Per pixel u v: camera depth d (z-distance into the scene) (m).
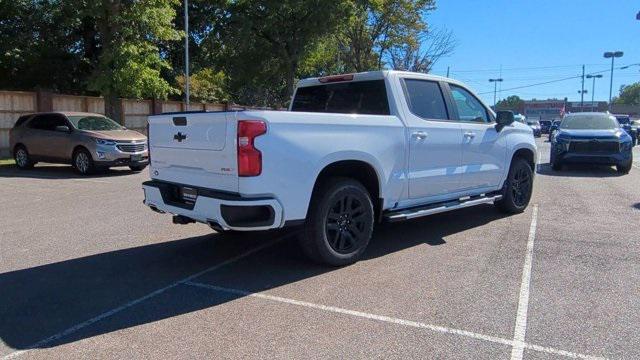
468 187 7.16
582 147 14.20
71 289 4.99
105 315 4.37
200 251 6.31
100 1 17.80
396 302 4.61
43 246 6.57
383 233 7.08
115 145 14.46
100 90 19.17
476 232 7.10
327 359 3.60
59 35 26.91
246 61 35.38
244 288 5.00
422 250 6.23
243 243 6.67
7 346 3.81
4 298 4.75
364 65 43.97
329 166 5.47
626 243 6.50
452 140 6.73
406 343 3.83
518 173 8.20
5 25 24.91
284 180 4.96
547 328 4.07
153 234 7.19
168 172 5.82
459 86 7.15
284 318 4.29
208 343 3.85
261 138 4.82
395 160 5.96
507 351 3.71
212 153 5.11
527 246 6.37
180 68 33.91
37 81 27.02
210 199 4.98
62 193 11.04
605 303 4.55
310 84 7.05
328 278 5.25
